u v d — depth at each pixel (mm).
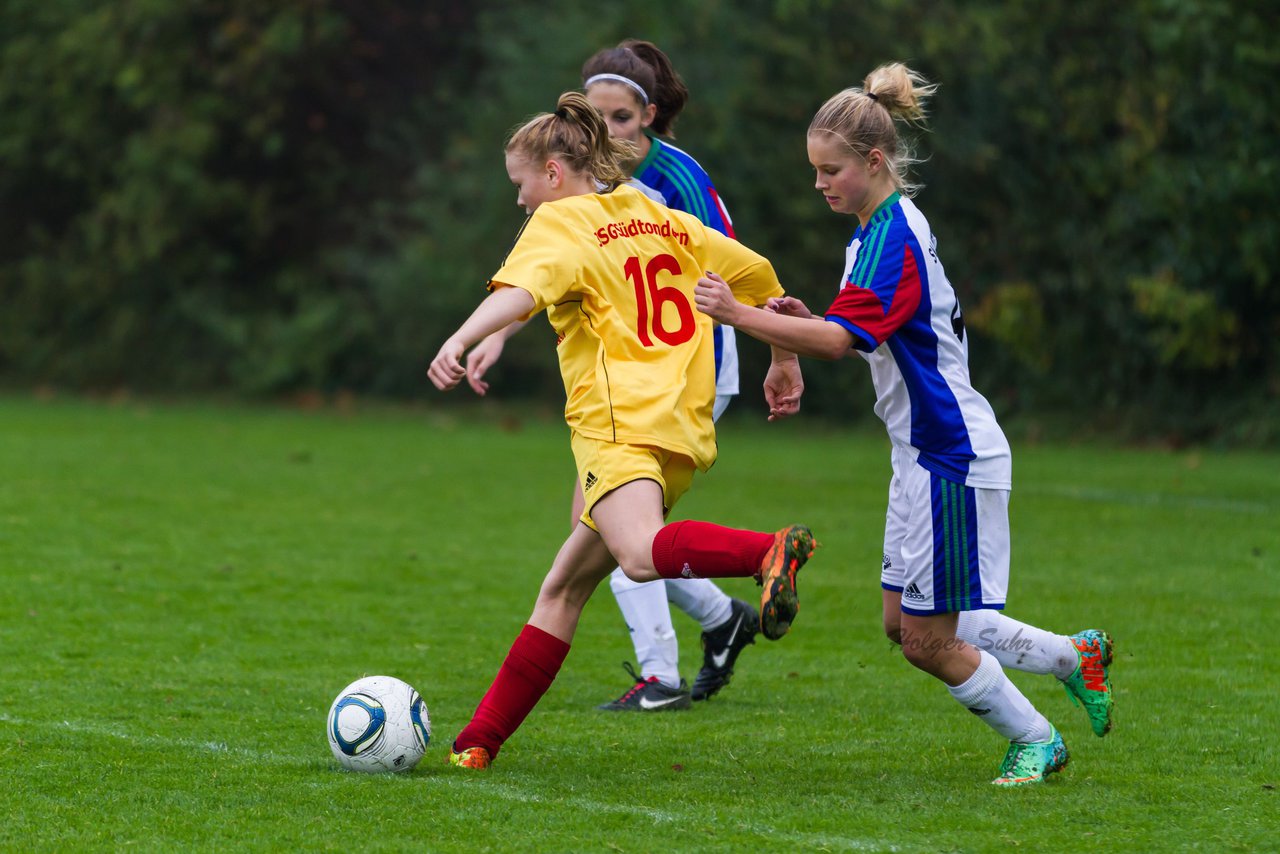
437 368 13727
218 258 77750
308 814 13609
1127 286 55719
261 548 30938
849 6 59938
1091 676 15578
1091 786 14836
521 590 27141
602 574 15695
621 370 14750
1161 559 30109
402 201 78000
